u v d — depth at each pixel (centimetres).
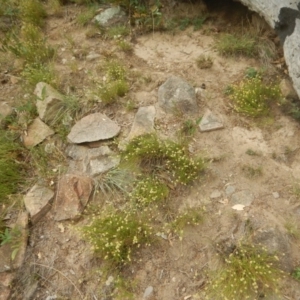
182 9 213
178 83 172
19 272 131
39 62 194
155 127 162
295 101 163
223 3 209
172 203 140
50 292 127
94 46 206
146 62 194
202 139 157
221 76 181
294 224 130
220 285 117
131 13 216
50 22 225
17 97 182
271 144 153
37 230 140
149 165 149
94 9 222
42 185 149
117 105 173
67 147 162
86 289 126
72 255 133
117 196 144
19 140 165
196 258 127
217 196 140
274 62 179
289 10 160
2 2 230
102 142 160
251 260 117
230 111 165
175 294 121
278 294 115
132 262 129
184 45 200
